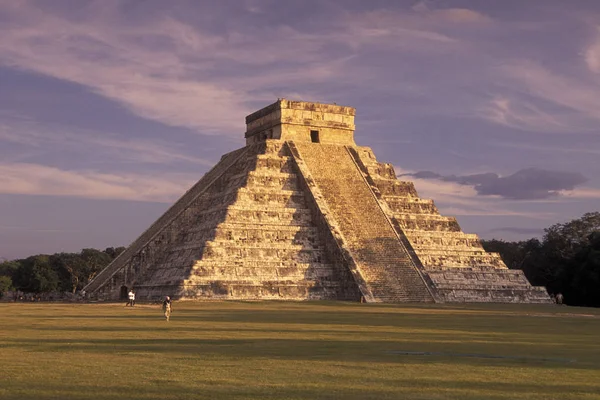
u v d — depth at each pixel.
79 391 17.81
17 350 26.34
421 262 87.00
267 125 104.44
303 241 87.56
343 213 90.56
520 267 136.50
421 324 43.53
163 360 23.67
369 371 21.48
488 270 95.38
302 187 93.62
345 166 98.50
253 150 101.69
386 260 85.44
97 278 99.81
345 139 104.31
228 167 100.44
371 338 32.78
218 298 79.25
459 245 97.00
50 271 148.62
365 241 87.31
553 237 119.38
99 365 22.31
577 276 105.12
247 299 79.88
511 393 18.05
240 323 42.62
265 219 87.62
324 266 85.69
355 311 59.66
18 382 19.00
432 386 18.95
